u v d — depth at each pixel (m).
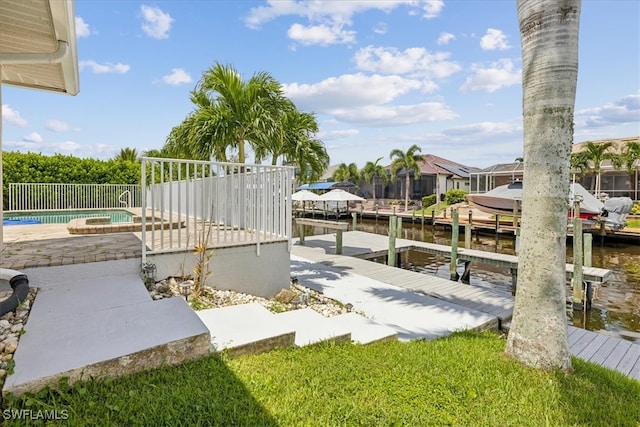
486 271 10.65
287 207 5.11
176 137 6.38
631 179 22.05
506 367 2.96
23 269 3.39
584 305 7.19
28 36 3.07
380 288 6.04
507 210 17.98
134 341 2.30
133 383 2.09
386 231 20.62
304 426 1.90
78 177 14.28
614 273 10.24
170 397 1.99
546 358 2.96
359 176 32.16
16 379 1.84
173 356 2.34
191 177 9.40
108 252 4.06
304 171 7.77
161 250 4.12
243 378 2.30
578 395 2.56
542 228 3.01
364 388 2.37
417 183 32.38
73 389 1.96
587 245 8.23
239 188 5.20
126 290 3.36
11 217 11.26
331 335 3.19
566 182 2.99
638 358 4.03
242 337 2.78
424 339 3.76
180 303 3.03
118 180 15.20
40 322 2.58
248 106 5.99
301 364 2.60
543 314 3.00
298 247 10.60
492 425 2.12
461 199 26.84
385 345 3.30
